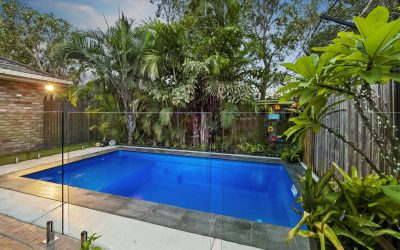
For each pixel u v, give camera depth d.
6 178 3.98
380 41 0.79
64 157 4.76
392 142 1.11
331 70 0.96
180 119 6.80
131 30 7.54
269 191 3.66
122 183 4.05
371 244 1.06
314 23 9.00
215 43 6.60
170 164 5.25
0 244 2.02
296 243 1.98
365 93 1.12
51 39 12.67
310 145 4.48
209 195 3.40
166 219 2.48
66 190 3.38
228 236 2.13
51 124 6.14
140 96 7.48
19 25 11.62
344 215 1.13
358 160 2.44
